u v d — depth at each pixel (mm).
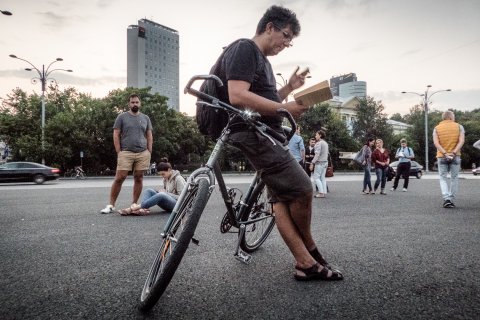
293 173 2301
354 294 2092
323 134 8906
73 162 39562
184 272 2535
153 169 42844
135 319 1770
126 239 3699
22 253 3096
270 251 3174
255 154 2277
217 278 2398
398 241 3559
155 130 42719
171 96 199125
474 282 2295
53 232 4090
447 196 6504
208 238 3723
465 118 83938
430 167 62625
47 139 33281
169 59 199250
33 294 2107
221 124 2332
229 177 24422
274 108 2020
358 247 3295
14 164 18328
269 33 2355
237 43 2205
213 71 2307
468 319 1762
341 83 190875
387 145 54125
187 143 59344
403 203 7277
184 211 2029
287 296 2064
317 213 5738
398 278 2381
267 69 2303
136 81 185000
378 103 55375
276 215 2453
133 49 186375
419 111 63750
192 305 1942
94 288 2213
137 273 2523
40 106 42438
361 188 12180
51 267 2664
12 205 6926
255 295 2084
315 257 2451
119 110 40469
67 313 1838
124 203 7316
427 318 1771
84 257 2959
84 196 9016
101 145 39281
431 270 2557
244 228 2744
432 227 4391
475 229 4250
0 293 2121
